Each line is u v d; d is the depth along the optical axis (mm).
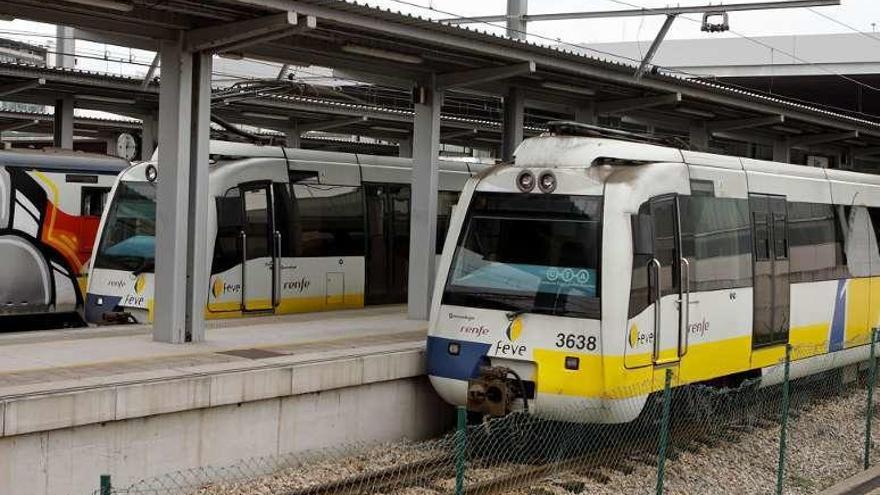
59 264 17781
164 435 9156
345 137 37656
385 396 11414
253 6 10930
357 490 9281
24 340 11656
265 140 17469
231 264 15328
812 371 14500
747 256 12672
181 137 11789
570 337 10453
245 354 10938
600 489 9797
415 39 12883
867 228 16312
